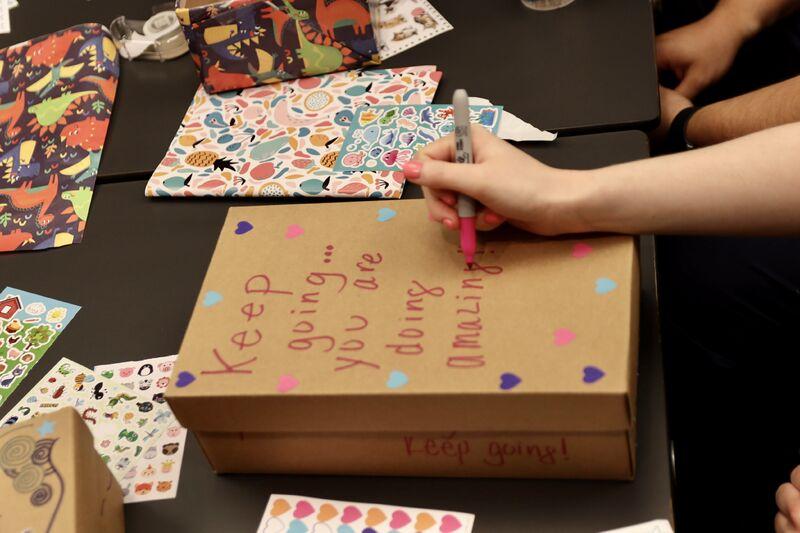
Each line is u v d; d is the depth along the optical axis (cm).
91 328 97
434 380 69
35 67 130
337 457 77
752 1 140
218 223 105
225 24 115
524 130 106
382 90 116
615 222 80
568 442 71
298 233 86
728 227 83
